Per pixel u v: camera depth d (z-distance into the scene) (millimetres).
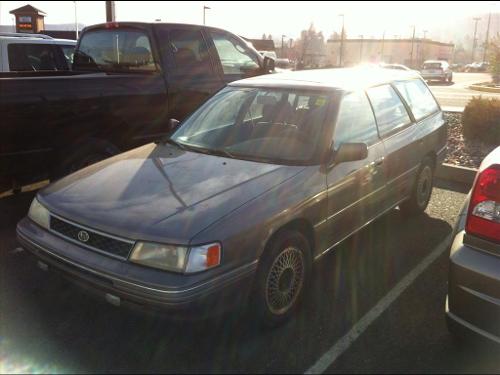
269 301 3152
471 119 8406
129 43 5945
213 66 6250
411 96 5316
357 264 4246
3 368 2842
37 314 3426
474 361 2971
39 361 2916
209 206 2969
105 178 3480
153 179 3396
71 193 3303
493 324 2656
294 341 3146
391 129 4625
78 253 2961
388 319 3410
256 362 2938
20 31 22125
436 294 3756
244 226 2889
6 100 4297
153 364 2906
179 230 2750
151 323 3318
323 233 3594
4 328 3244
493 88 21969
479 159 7551
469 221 2795
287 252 3248
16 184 4625
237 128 4125
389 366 2918
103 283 2816
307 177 3443
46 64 8242
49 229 3197
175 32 5891
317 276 4023
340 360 2965
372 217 4340
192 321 2734
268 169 3490
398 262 4293
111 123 5195
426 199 5527
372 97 4492
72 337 3162
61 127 4750
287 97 4164
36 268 4113
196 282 2656
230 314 3119
